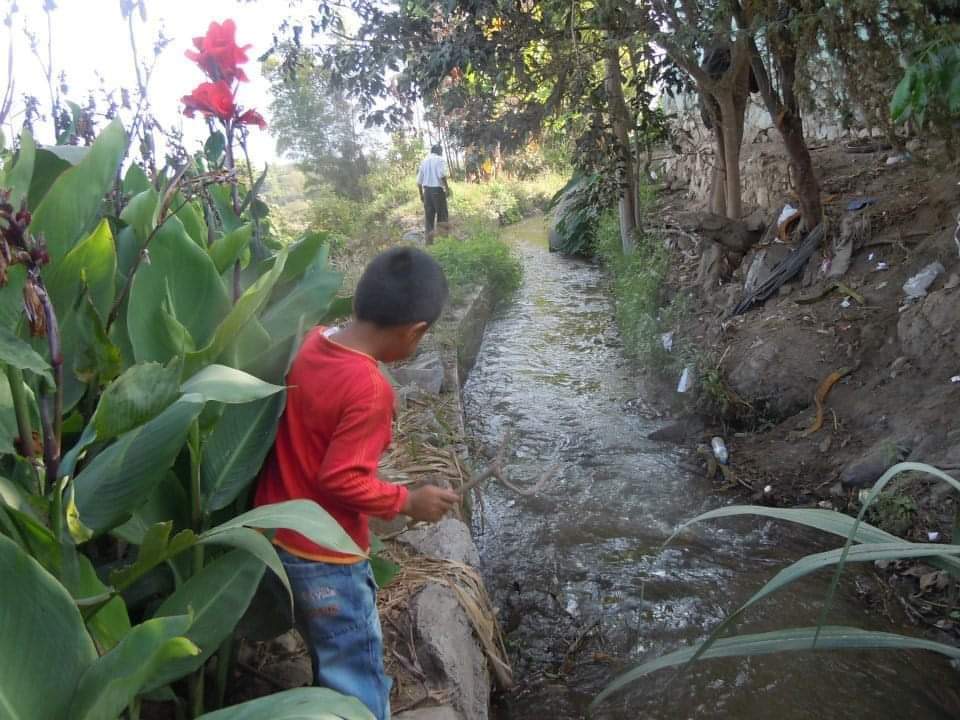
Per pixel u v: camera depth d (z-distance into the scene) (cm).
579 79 710
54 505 162
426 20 726
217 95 236
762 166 834
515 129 761
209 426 212
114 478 181
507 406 666
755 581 412
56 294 198
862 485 467
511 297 999
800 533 455
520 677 345
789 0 579
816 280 640
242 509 227
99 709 138
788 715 318
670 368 651
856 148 788
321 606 207
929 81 365
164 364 209
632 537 460
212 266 227
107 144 201
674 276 813
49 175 229
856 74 557
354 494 195
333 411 200
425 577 310
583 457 564
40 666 145
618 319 851
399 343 209
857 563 420
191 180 230
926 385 500
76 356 203
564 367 756
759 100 983
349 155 1752
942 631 363
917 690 330
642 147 879
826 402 545
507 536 466
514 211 1702
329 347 206
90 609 170
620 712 323
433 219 1220
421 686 262
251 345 226
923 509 427
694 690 333
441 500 221
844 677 337
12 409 182
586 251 1242
